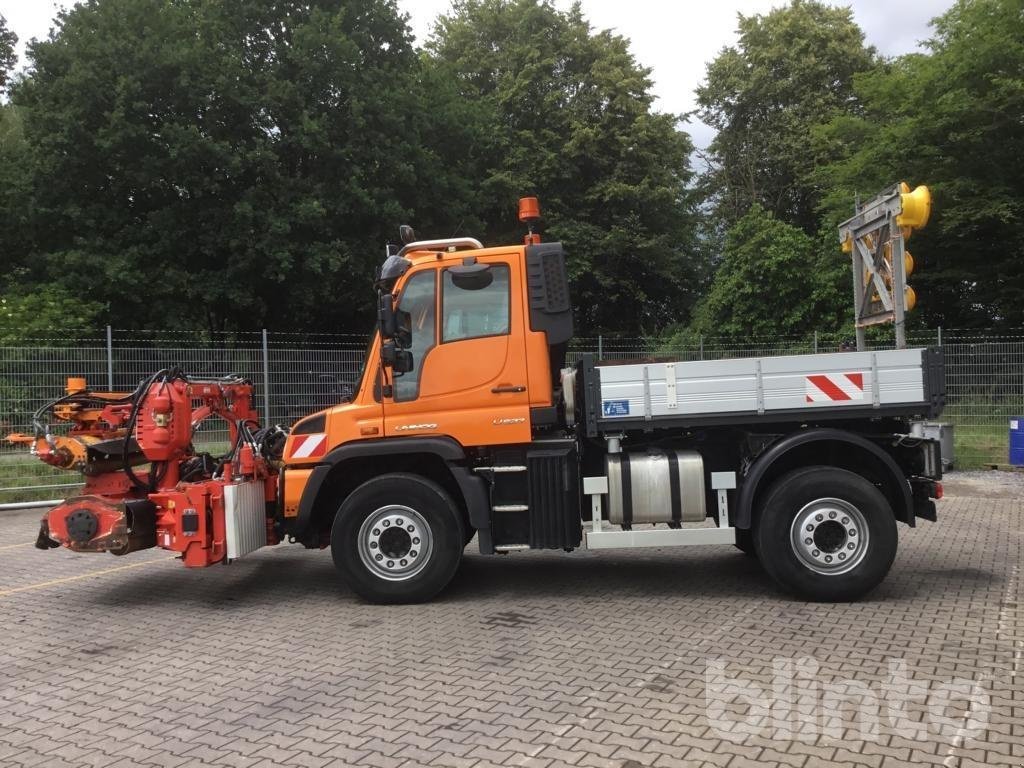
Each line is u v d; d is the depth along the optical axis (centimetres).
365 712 412
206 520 643
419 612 602
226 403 749
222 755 367
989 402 1380
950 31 2133
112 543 631
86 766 360
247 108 2214
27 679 480
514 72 3180
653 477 618
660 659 480
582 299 3269
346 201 2280
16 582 739
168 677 477
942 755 348
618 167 3108
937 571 682
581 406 627
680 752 356
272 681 464
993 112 1909
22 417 1172
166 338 1808
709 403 604
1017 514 961
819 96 3325
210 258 2339
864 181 2197
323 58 2297
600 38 3225
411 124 2470
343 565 620
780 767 339
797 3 3516
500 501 615
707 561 760
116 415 712
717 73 3566
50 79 2173
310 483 627
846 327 2167
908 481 618
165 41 2170
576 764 346
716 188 3638
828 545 591
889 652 481
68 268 2108
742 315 2395
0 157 2305
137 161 2158
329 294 2423
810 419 607
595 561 770
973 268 2141
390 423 625
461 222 2575
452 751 363
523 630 548
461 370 621
